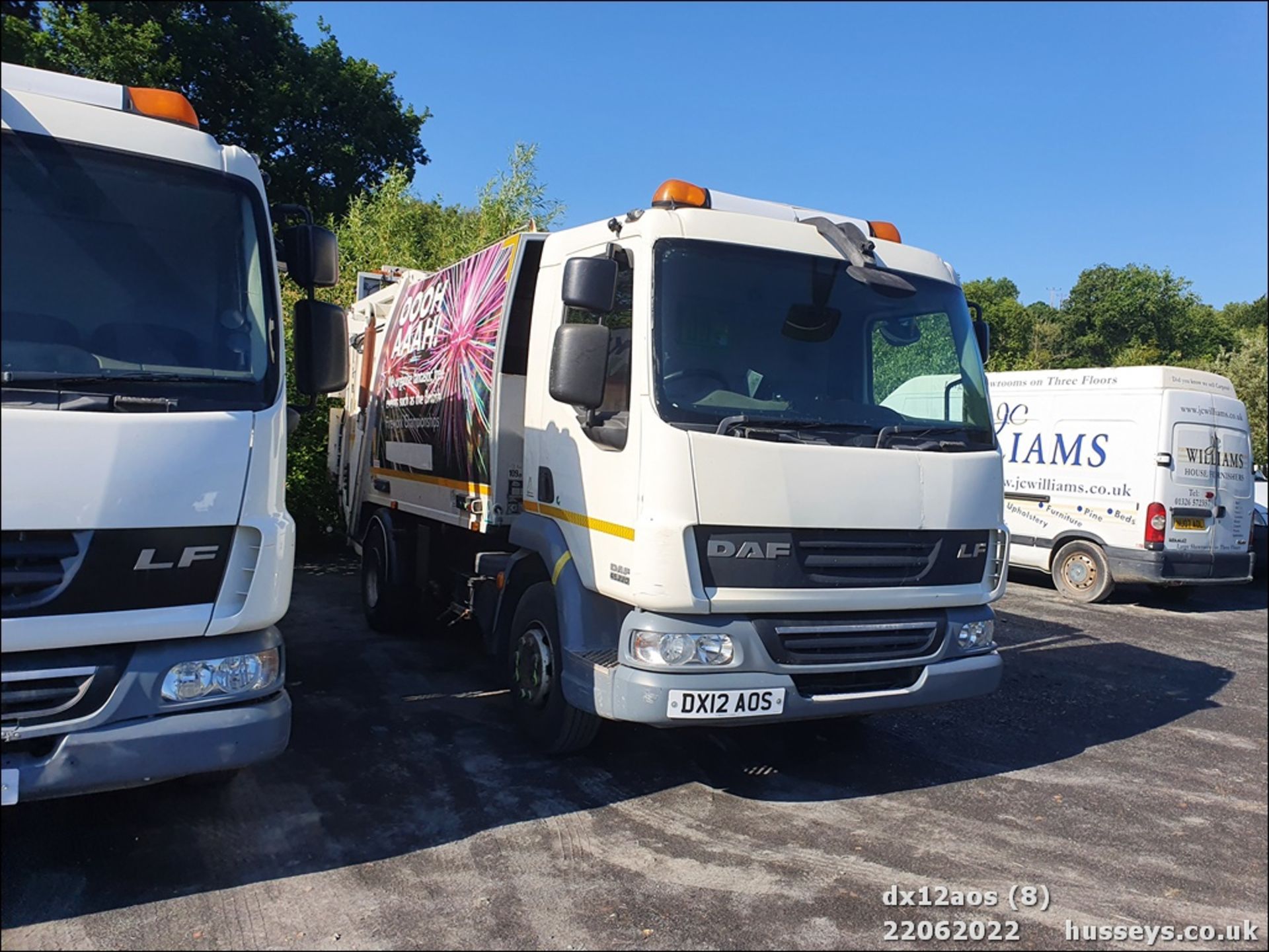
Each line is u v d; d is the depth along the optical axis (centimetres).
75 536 316
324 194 2375
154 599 332
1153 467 1075
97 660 327
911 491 462
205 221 377
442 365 664
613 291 437
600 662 446
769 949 341
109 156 362
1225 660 857
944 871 410
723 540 422
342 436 978
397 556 755
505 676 561
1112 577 1102
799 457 435
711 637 421
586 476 470
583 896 370
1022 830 459
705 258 457
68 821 407
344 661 696
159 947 318
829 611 448
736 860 408
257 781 462
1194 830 469
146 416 329
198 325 362
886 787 505
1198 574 1083
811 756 546
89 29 2017
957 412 507
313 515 1139
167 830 405
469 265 641
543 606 511
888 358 493
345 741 525
